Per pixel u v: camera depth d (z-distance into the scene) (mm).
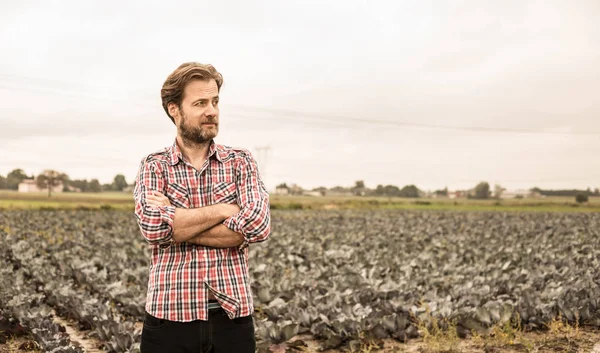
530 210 78812
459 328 7754
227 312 2982
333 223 36625
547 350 6980
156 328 2975
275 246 18344
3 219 38250
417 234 25875
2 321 7895
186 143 3119
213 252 3010
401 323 7734
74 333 8398
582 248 16672
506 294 9500
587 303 8328
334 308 8094
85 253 16312
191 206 3094
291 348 7332
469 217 49406
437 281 10898
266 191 3305
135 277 11789
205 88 3035
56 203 78938
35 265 12703
